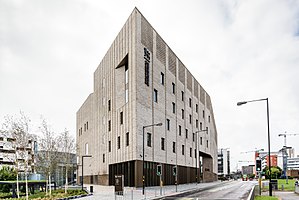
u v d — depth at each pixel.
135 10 50.59
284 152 95.38
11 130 37.97
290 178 113.25
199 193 39.88
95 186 60.88
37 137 45.00
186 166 71.38
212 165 100.56
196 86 83.44
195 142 78.94
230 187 56.75
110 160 60.28
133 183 49.50
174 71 66.19
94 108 74.00
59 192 41.75
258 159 32.09
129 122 50.91
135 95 49.19
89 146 78.81
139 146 49.00
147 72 53.22
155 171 53.91
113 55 59.91
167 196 34.88
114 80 58.84
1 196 38.53
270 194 29.59
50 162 43.59
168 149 60.22
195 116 80.75
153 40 56.34
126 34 53.38
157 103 56.38
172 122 63.38
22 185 47.34
